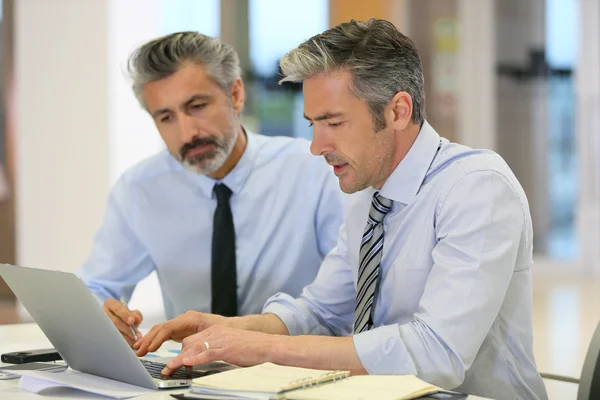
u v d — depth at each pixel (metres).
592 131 8.00
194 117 2.45
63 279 1.58
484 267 1.72
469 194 1.79
